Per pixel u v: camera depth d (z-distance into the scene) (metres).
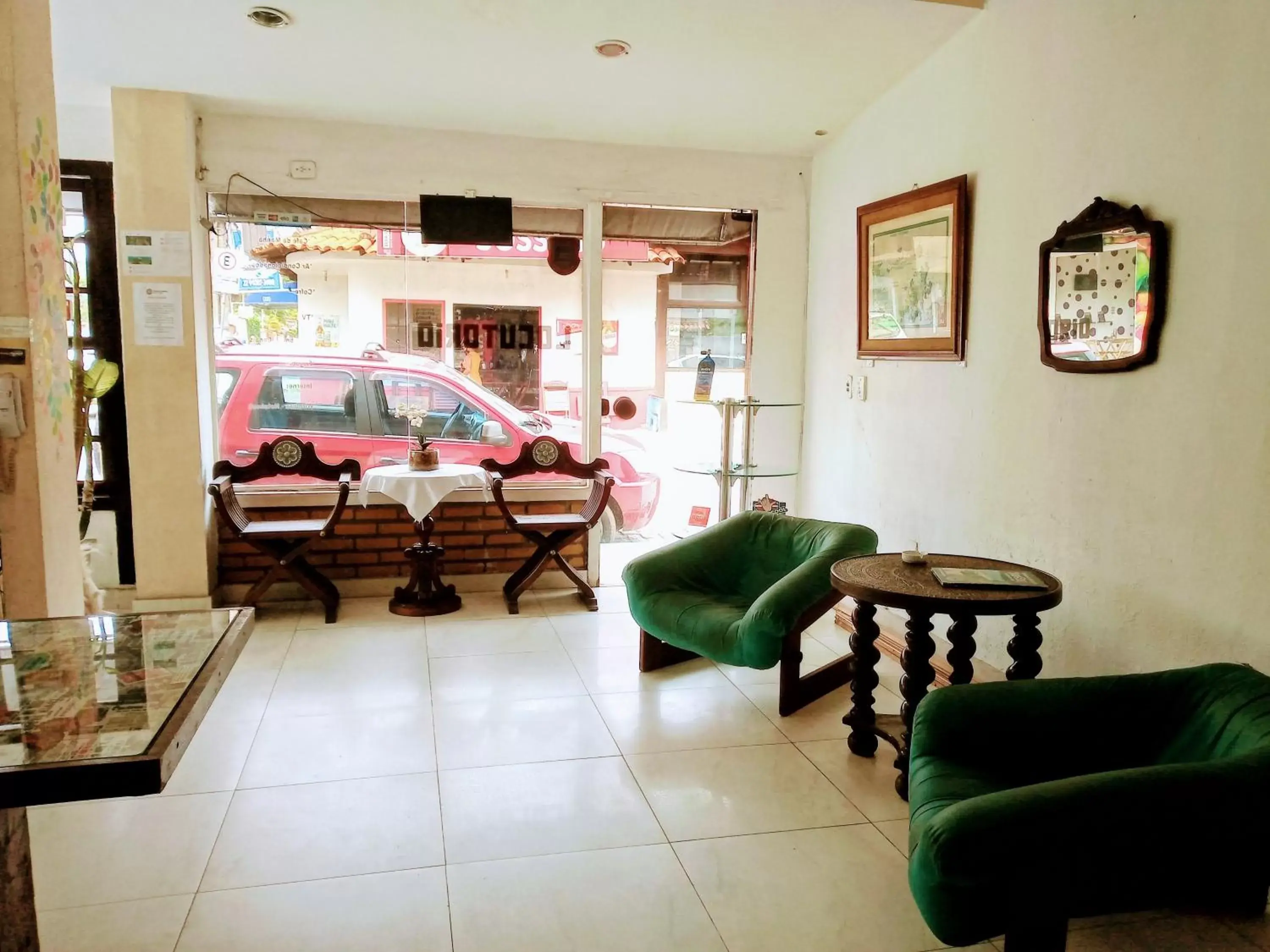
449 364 4.75
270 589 4.54
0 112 2.44
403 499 4.13
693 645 3.22
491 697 3.33
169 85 3.88
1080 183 2.82
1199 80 2.37
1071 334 2.83
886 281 4.01
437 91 3.96
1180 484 2.45
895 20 3.31
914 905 2.08
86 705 1.40
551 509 4.89
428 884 2.14
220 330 4.45
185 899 2.07
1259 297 2.20
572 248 4.83
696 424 5.11
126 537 4.62
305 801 2.53
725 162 4.86
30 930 1.64
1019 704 2.03
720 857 2.27
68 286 4.44
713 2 3.12
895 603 2.46
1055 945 1.61
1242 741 1.78
